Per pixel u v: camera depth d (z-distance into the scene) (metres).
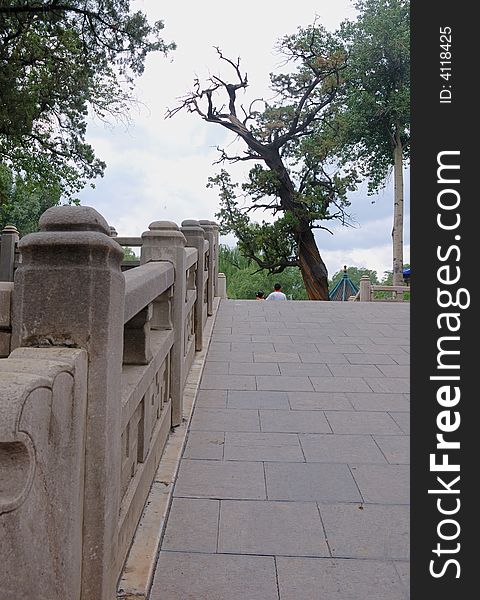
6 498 1.15
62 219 1.64
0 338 1.66
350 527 2.69
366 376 5.48
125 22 13.80
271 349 6.59
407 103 21.19
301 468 3.34
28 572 1.21
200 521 2.69
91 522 1.65
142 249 3.80
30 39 13.35
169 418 3.71
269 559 2.40
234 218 22.25
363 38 21.81
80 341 1.62
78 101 15.53
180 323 3.89
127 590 2.06
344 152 23.88
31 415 1.20
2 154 15.54
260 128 22.05
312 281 21.70
